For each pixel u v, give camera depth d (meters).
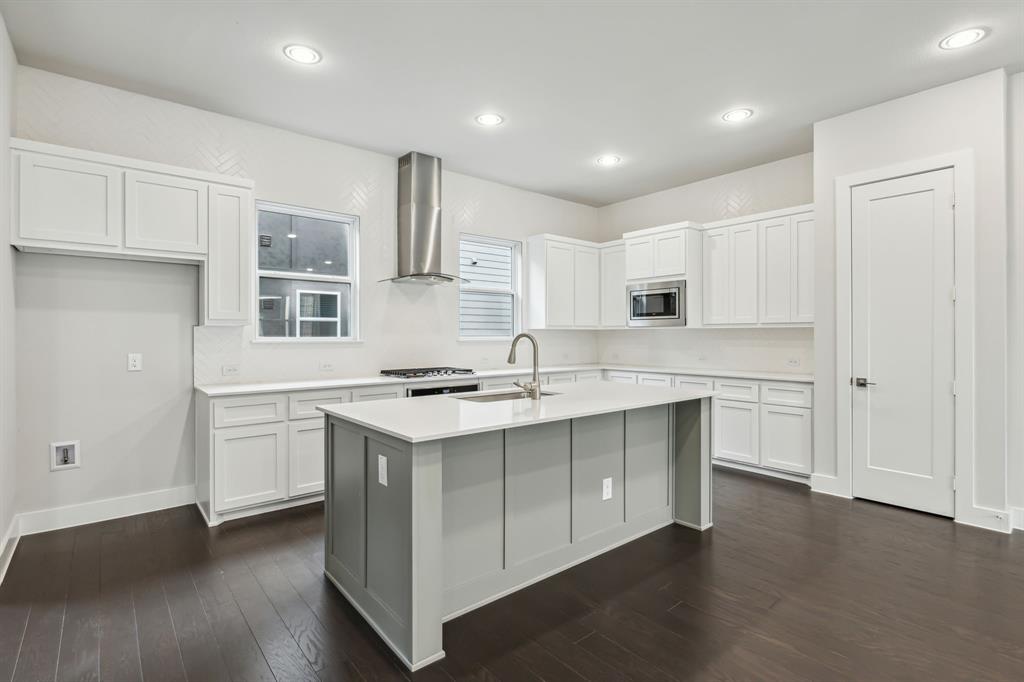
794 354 4.61
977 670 1.80
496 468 2.32
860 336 3.64
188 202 3.23
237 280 3.41
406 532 1.88
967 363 3.19
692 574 2.54
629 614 2.18
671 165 4.82
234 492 3.24
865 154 3.60
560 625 2.10
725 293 4.74
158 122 3.41
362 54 2.89
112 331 3.28
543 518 2.52
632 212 6.01
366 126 3.89
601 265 5.90
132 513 3.35
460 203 5.06
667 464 3.24
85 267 3.19
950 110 3.25
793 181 4.60
